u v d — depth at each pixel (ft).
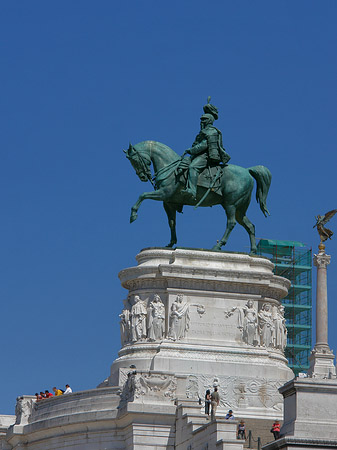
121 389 342.85
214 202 378.73
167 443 327.88
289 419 274.36
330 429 268.62
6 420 399.03
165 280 364.99
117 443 338.13
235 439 287.28
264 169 387.14
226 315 364.79
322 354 373.81
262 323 368.07
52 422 353.31
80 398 352.08
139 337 362.12
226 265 370.12
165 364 352.49
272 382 357.82
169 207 381.19
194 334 361.51
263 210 385.29
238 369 356.79
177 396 335.47
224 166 379.76
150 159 379.76
